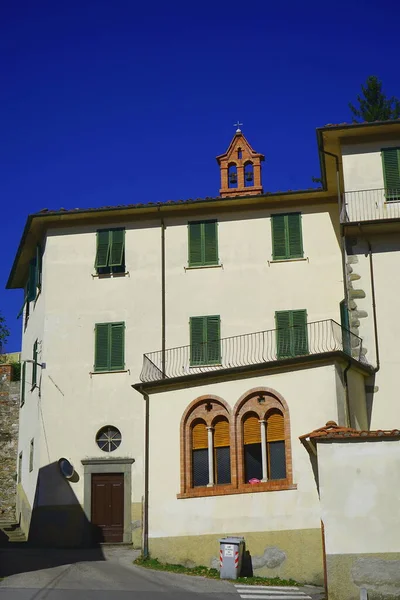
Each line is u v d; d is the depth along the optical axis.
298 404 23.72
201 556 24.16
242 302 33.53
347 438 20.17
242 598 19.73
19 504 37.41
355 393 24.95
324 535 19.78
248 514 23.59
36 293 37.06
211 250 34.38
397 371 26.27
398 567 19.12
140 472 32.19
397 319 26.81
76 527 31.91
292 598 19.77
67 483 32.56
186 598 19.58
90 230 35.44
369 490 19.78
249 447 24.44
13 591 20.05
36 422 34.34
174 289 34.16
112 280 34.69
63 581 21.53
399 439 20.00
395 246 27.61
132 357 33.62
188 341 33.47
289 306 33.19
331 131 28.92
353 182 28.70
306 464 23.03
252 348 32.75
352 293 27.34
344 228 27.61
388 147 28.92
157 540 25.34
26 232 36.66
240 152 39.31
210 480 24.78
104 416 33.12
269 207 34.44
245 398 24.67
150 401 26.73
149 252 34.78
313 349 32.03
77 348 34.12
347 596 19.16
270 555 22.84
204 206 34.62
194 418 25.61
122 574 22.88
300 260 33.59
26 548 31.14
